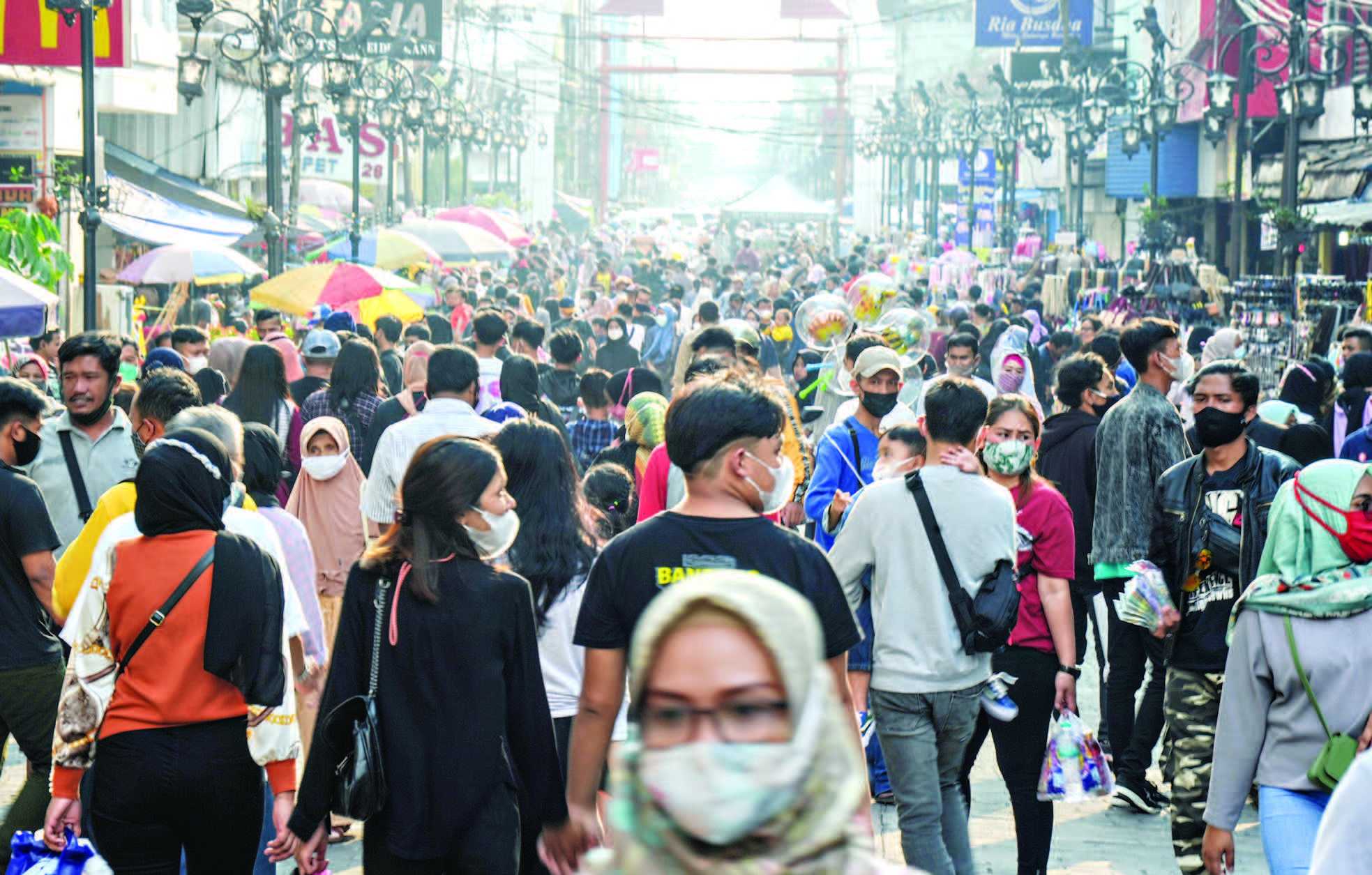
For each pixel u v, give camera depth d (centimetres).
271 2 5575
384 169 9850
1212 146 8781
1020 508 1620
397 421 2423
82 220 3972
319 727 1174
